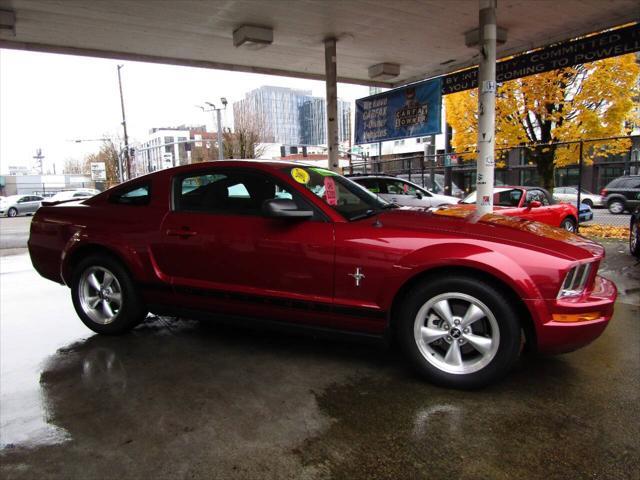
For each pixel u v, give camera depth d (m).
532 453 2.52
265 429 2.82
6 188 66.69
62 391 3.38
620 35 8.50
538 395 3.15
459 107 16.02
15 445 2.72
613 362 3.67
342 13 8.29
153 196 4.33
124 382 3.50
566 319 3.03
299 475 2.40
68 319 5.18
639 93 14.66
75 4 7.64
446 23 8.89
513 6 8.17
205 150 50.88
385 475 2.38
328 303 3.52
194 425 2.88
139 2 7.60
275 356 3.93
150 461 2.54
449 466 2.44
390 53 10.93
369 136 13.18
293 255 3.59
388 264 3.31
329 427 2.83
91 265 4.48
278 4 7.84
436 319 3.30
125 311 4.38
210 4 7.76
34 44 9.62
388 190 11.01
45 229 4.72
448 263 3.15
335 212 3.66
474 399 3.12
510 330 3.06
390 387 3.32
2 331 4.78
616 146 14.72
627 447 2.55
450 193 17.16
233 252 3.82
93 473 2.45
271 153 54.53
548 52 9.59
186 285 4.05
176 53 10.60
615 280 6.51
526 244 3.18
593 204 21.70
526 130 15.61
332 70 9.95
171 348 4.16
